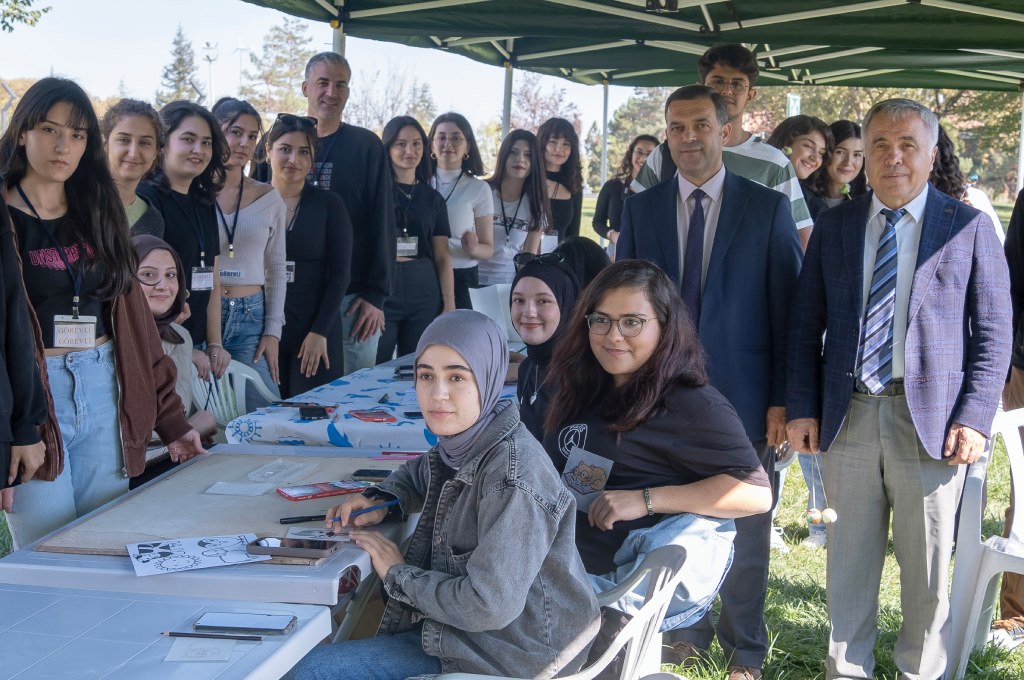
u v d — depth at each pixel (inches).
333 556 73.7
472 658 71.4
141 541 76.1
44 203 99.0
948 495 111.5
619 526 93.2
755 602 120.2
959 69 327.3
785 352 121.5
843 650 117.4
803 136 191.3
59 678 56.0
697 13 223.8
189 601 67.7
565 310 119.9
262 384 170.2
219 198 169.0
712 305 121.3
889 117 106.9
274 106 1956.2
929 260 107.5
